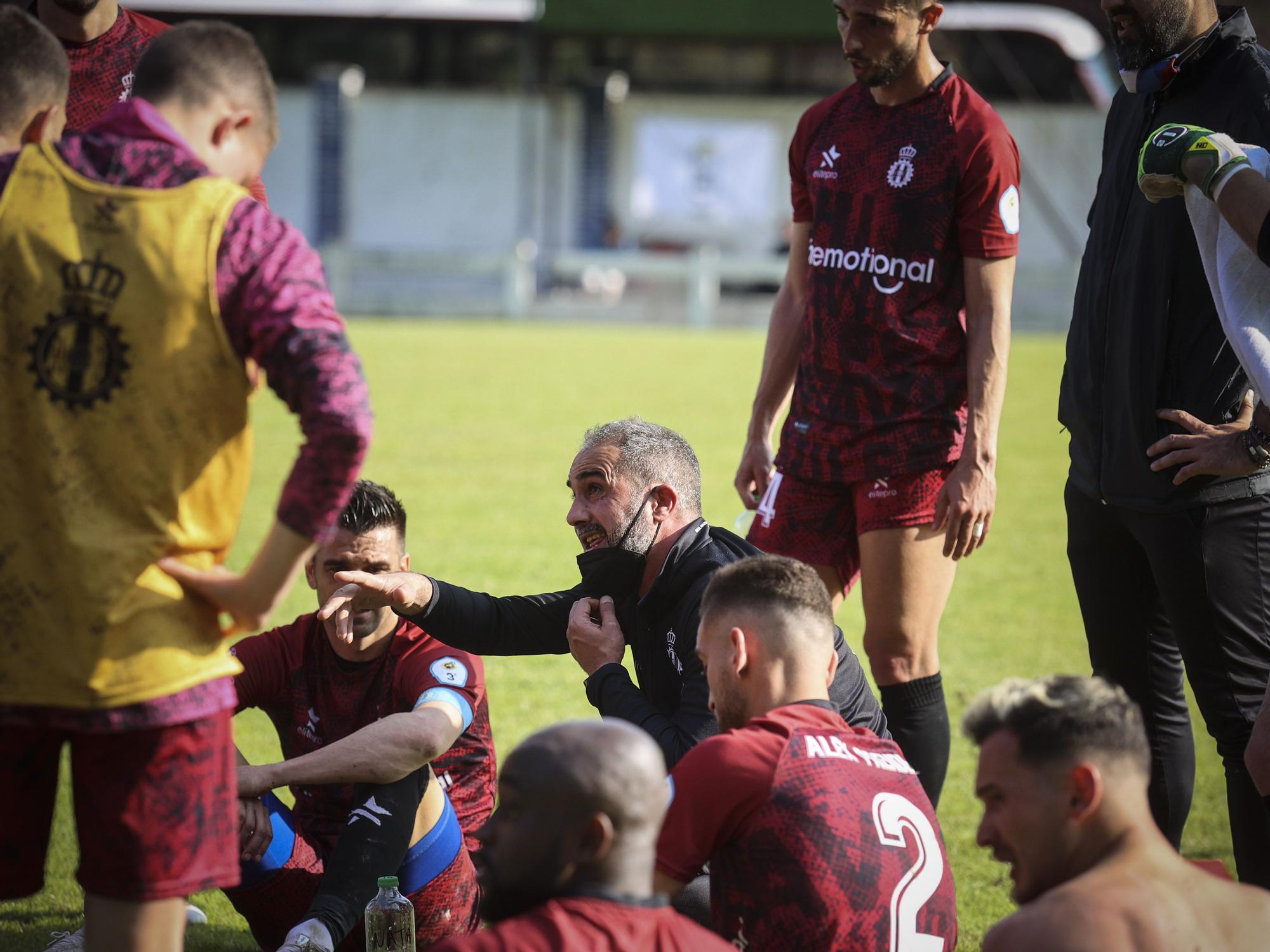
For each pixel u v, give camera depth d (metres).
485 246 146.50
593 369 72.19
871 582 15.18
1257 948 7.15
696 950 7.30
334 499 8.09
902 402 15.04
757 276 115.50
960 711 20.55
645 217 145.88
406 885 12.60
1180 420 12.60
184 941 13.53
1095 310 13.62
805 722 9.49
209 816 8.50
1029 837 7.56
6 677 8.21
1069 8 133.50
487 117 145.00
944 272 15.05
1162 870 7.34
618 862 7.25
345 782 12.10
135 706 8.14
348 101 140.75
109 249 8.14
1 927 13.45
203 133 8.75
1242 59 12.60
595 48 144.25
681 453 12.76
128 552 8.16
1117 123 13.95
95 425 8.12
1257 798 12.52
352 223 146.50
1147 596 13.80
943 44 142.50
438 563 29.31
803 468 15.62
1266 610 12.73
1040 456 48.50
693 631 12.12
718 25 135.50
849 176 15.41
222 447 8.40
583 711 19.88
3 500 8.22
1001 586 29.48
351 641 12.62
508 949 7.05
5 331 8.17
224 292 8.17
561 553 30.62
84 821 8.37
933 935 9.34
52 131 9.37
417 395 60.09
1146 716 13.85
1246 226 11.20
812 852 9.01
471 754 13.59
